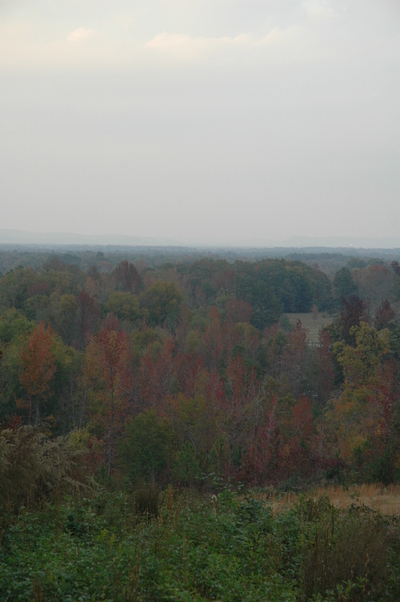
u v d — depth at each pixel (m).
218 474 26.41
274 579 7.22
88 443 41.19
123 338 55.81
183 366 57.22
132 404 47.94
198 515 9.86
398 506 14.63
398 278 121.56
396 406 26.61
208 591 6.94
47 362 48.31
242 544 8.59
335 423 43.09
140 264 170.88
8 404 49.91
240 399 41.41
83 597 6.36
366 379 55.25
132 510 10.66
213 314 89.25
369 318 80.06
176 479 27.98
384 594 7.07
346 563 7.14
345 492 18.48
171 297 93.81
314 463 26.95
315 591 6.87
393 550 8.27
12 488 10.40
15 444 11.10
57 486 11.34
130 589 6.34
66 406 53.31
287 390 58.88
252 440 32.44
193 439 41.00
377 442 25.62
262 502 11.43
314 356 67.38
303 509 10.50
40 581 6.50
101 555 7.68
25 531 8.89
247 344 71.81
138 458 34.50
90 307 77.50
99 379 50.59
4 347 53.19
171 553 7.91
